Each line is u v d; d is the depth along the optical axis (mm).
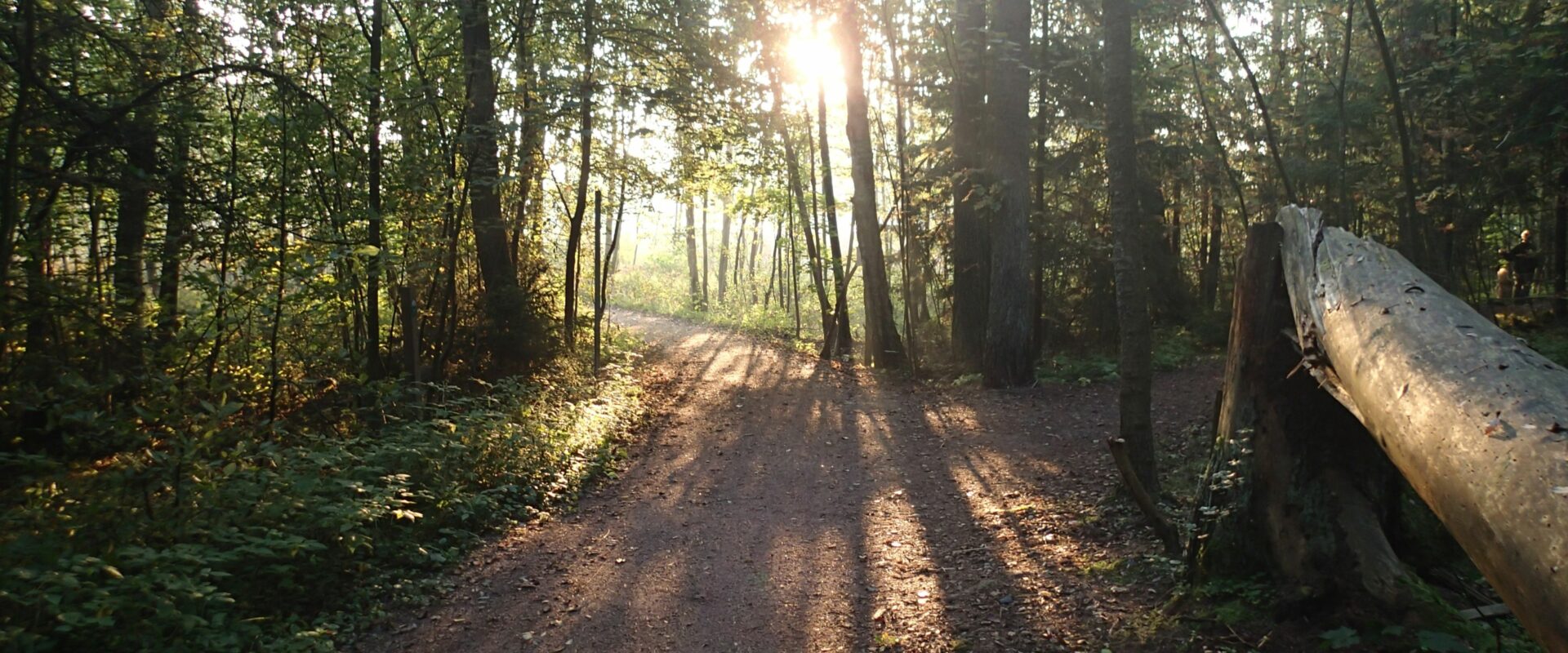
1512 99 8180
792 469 9406
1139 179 16219
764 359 20344
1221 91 16297
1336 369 3363
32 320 6035
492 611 5336
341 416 8602
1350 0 8273
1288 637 3889
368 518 5547
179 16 7555
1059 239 16484
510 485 7586
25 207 6598
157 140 6973
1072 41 15664
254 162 8359
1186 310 17594
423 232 9867
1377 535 3990
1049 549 5969
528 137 12492
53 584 3723
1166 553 5180
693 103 14305
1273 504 4199
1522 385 2260
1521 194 9406
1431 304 3004
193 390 6035
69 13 6301
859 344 23500
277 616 4781
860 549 6453
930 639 4691
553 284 16297
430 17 11766
